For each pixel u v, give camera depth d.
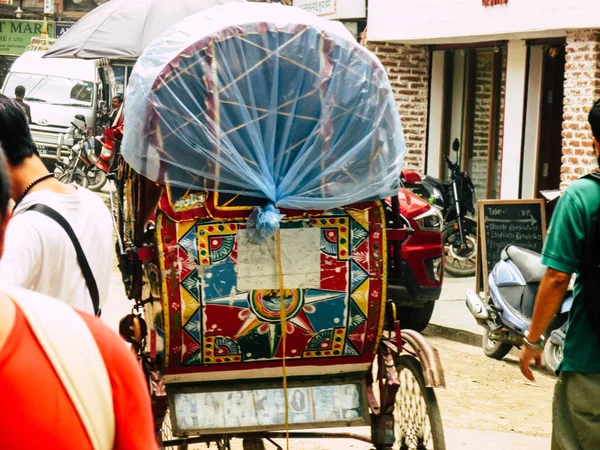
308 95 4.28
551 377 7.97
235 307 4.38
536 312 3.67
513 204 10.04
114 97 22.00
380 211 4.50
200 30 4.21
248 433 4.65
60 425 1.45
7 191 1.62
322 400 4.63
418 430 4.72
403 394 4.89
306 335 4.52
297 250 4.41
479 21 12.23
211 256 4.31
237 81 4.20
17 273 3.09
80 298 3.29
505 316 8.05
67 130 21.14
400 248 4.73
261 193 4.28
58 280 3.23
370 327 4.59
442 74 14.33
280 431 4.72
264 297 4.40
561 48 12.03
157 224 4.25
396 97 14.38
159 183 4.23
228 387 4.57
